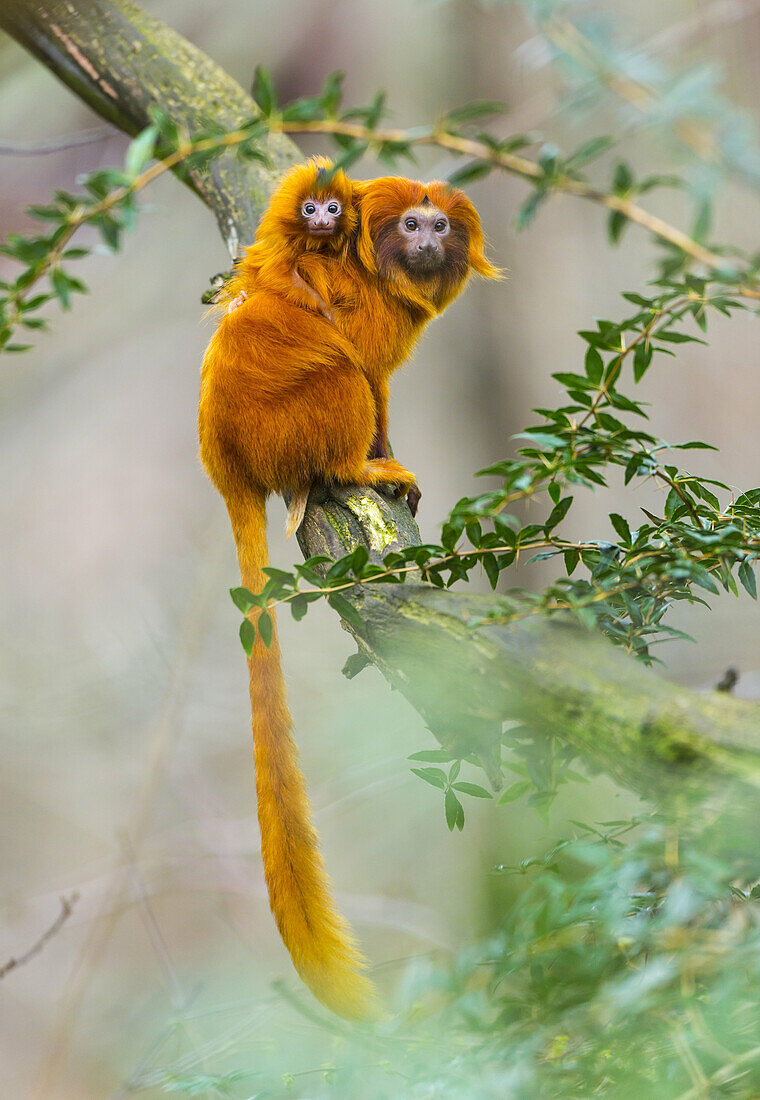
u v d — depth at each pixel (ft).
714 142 10.68
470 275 25.70
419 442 64.08
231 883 47.06
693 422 59.62
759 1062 10.12
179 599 57.41
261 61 61.77
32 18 26.05
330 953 17.58
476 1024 11.62
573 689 12.54
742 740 11.07
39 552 66.64
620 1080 11.09
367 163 44.86
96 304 67.26
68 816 52.85
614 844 13.29
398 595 15.33
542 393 62.54
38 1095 36.86
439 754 14.75
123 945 49.44
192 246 67.05
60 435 69.67
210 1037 27.30
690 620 49.11
